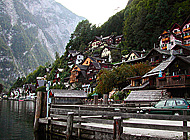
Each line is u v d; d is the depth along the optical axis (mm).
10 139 16266
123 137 10242
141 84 43656
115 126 10391
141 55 81688
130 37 108812
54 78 123188
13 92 174000
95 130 11906
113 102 44000
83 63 103000
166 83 33438
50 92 50062
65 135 14453
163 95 29031
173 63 35188
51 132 15914
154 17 96562
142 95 31094
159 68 38562
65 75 108375
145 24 100562
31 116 31672
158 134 11148
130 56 85375
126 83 51312
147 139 9656
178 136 10367
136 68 51562
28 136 17281
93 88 73750
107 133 11484
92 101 53031
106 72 53438
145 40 97188
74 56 125125
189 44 69812
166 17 94188
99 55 120125
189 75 30672
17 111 41125
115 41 138125
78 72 92938
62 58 144125
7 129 20453
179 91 33656
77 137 13172
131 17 113625
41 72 170625
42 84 124125
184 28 73188
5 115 32969
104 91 52812
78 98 51594
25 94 143500
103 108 17672
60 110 16031
